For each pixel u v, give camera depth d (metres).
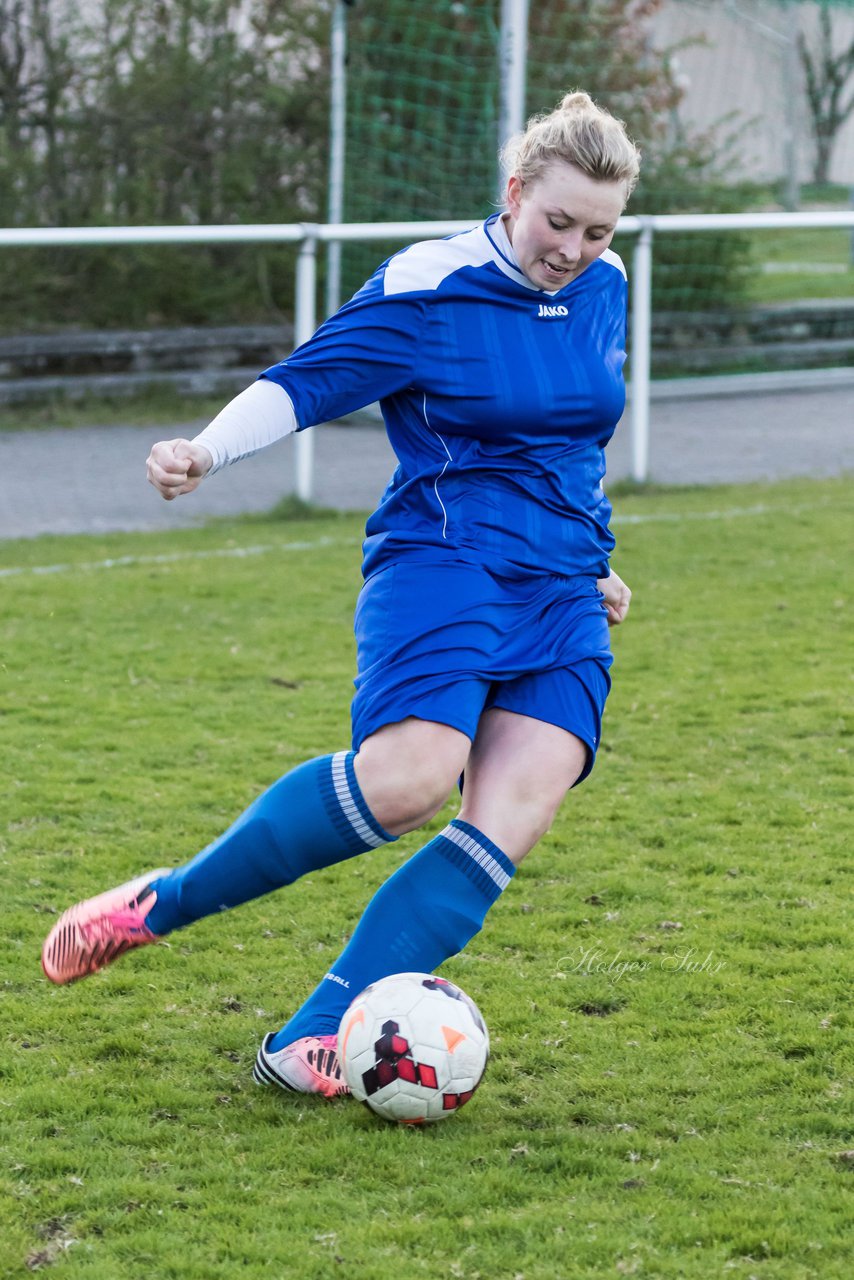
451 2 38.72
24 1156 7.69
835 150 57.09
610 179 7.62
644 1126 8.04
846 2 50.19
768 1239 6.90
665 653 18.83
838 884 11.72
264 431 7.80
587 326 8.24
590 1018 9.41
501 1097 8.39
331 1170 7.57
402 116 39.28
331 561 24.14
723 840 12.77
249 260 43.75
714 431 37.62
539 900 11.47
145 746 15.36
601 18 41.62
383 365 7.94
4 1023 9.34
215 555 24.55
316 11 42.19
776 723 16.09
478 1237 6.93
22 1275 6.66
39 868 12.04
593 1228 7.00
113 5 41.09
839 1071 8.65
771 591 21.91
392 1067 7.83
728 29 46.97
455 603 7.87
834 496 29.23
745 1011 9.47
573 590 8.30
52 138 41.47
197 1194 7.32
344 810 7.72
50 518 27.98
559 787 8.10
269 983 9.96
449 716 7.67
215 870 7.93
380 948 8.24
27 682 17.62
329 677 17.97
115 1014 9.46
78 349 40.59
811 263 56.72
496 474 8.08
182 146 42.56
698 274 45.72
